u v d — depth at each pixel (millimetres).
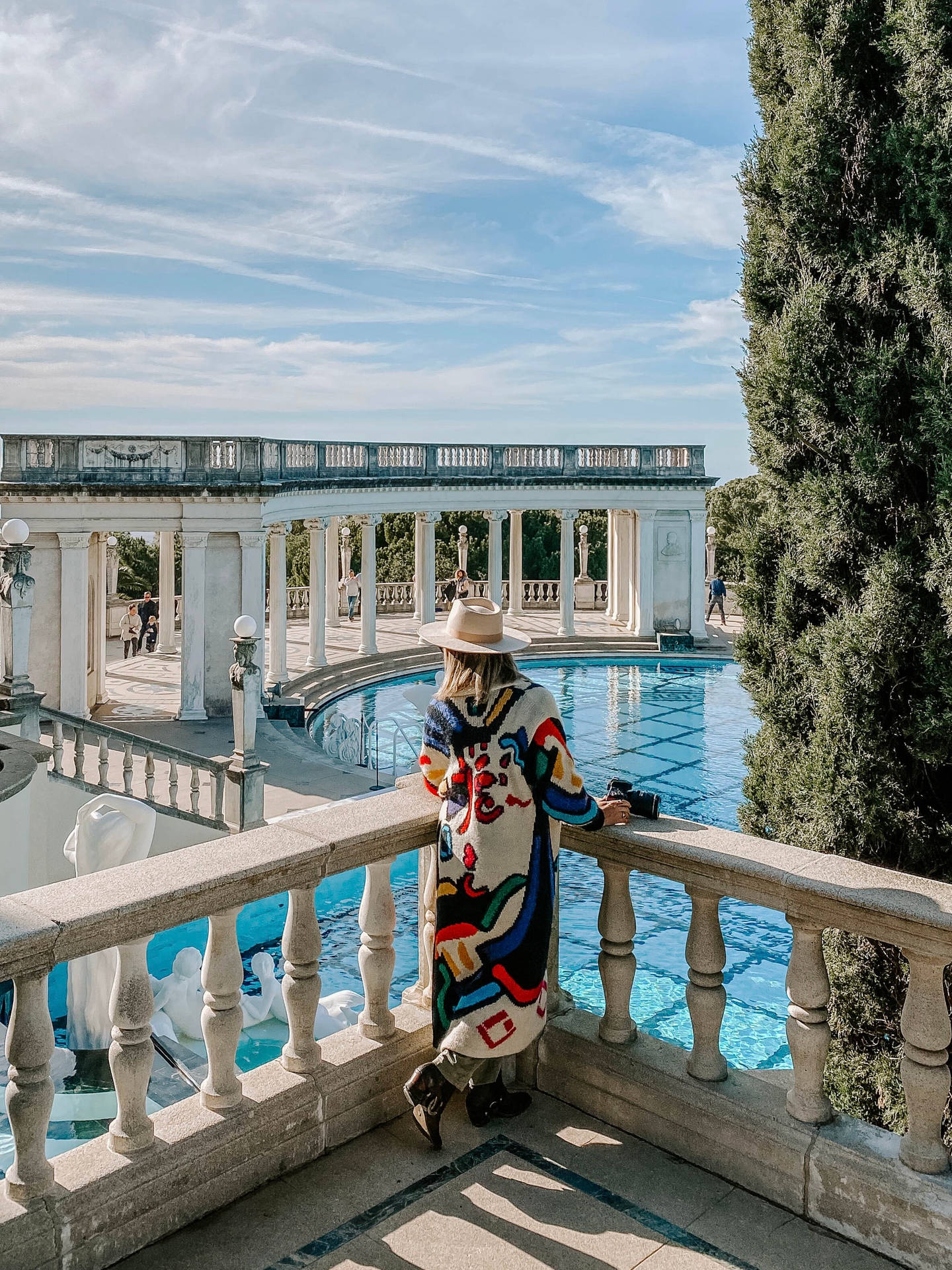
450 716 4848
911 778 6246
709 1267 4207
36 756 13758
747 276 7090
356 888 17078
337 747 27391
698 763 26766
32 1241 3945
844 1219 4391
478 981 4738
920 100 5922
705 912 4938
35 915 4000
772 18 7133
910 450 6016
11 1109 3994
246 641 18188
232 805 18234
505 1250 4281
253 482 29516
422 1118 4848
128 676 35906
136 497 28516
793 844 6852
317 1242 4320
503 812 4695
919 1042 4273
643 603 44719
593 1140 5055
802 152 6496
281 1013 11664
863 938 6418
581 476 43562
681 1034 12695
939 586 5844
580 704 34594
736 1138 4715
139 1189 4238
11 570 17203
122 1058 4281
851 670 6277
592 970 14539
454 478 41594
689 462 45000
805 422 6551
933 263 5789
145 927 4211
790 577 6973
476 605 4863
